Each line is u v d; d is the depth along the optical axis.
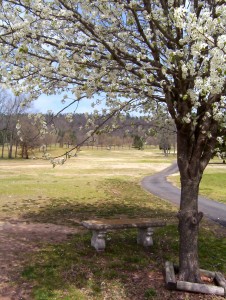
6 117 49.53
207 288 5.69
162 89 5.73
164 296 5.55
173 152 89.31
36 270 6.32
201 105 5.62
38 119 6.12
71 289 5.63
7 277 6.00
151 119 7.77
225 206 16.05
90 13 5.68
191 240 5.99
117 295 5.54
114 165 48.75
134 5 5.12
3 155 69.94
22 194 16.88
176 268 6.53
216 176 32.56
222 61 4.17
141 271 6.60
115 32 5.82
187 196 6.03
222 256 7.78
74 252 7.46
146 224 8.08
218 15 4.36
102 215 12.25
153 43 5.42
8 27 5.23
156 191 21.47
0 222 10.41
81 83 5.80
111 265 6.79
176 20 4.41
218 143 6.49
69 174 32.12
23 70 5.45
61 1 5.04
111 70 5.81
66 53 5.34
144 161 60.97
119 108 6.26
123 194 19.00
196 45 4.34
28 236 8.80
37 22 5.30
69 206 13.92
